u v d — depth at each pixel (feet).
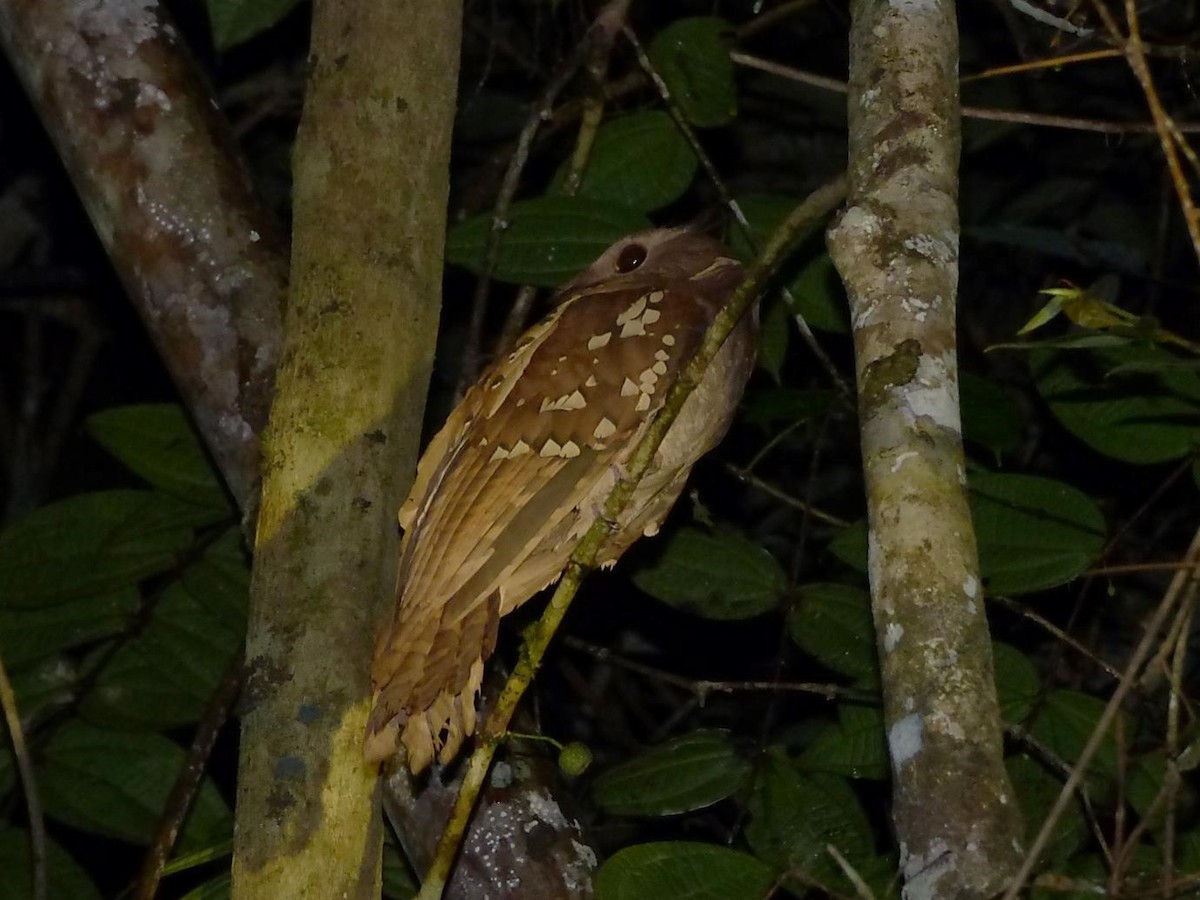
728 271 16.60
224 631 21.22
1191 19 26.84
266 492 14.62
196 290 17.53
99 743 20.72
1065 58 15.94
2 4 19.06
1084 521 18.72
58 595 20.66
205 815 20.36
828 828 18.48
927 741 11.21
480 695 16.24
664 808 18.97
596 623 28.27
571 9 25.59
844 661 19.52
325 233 15.53
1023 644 25.43
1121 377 18.62
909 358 12.81
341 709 13.76
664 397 15.42
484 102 29.12
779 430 27.63
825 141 29.86
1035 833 17.30
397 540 14.80
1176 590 11.68
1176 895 13.48
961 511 12.17
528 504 15.01
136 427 21.18
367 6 16.55
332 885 13.33
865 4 15.12
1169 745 12.44
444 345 28.45
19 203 33.12
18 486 32.58
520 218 19.77
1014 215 29.84
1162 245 28.17
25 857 20.04
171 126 18.20
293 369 14.97
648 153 21.48
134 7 18.79
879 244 13.46
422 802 16.34
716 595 20.17
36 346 33.35
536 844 16.10
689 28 21.57
